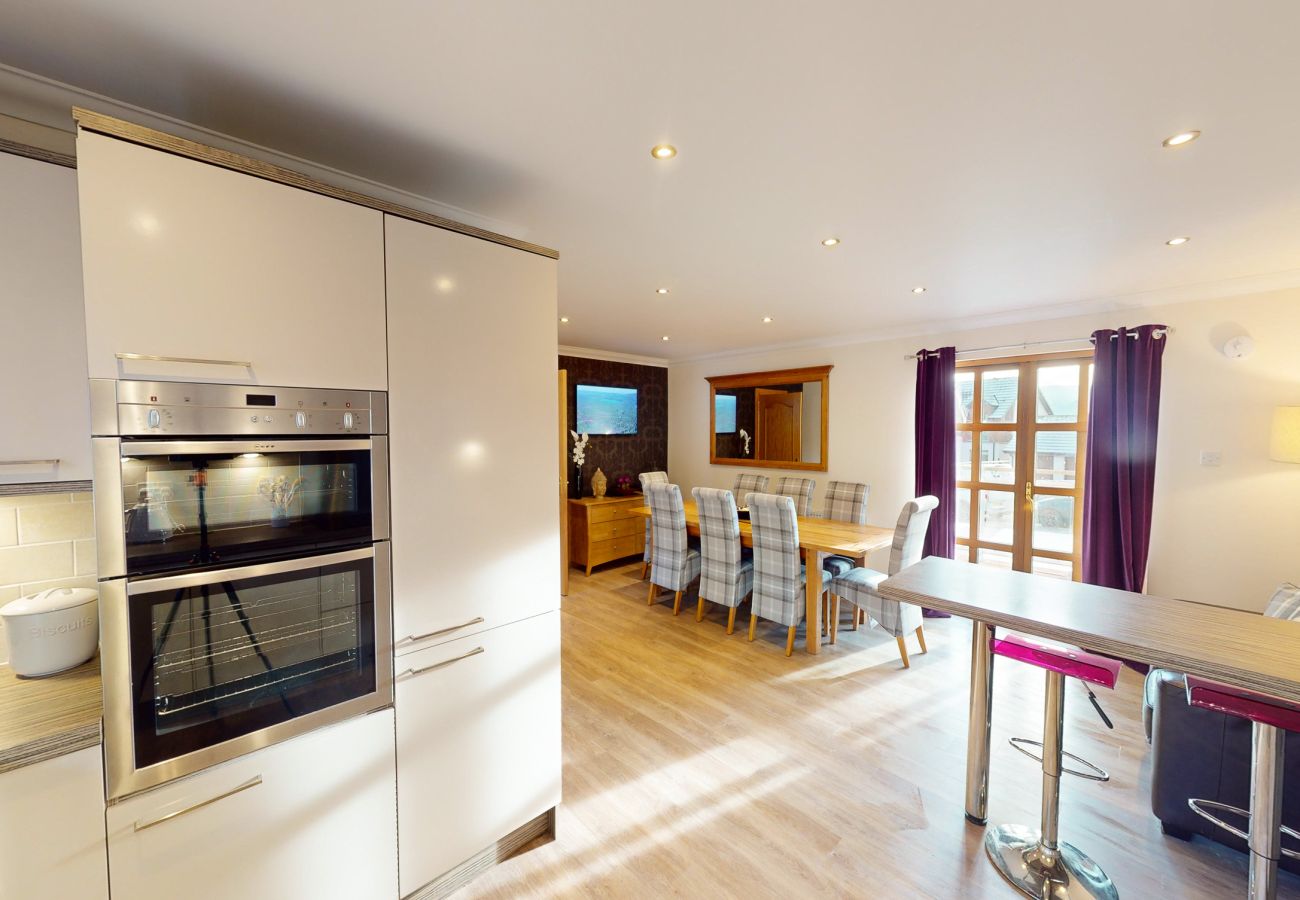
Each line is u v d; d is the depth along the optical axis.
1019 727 2.64
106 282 1.06
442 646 1.61
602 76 1.30
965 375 4.53
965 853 1.84
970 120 1.50
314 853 1.38
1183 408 3.44
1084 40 1.17
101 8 1.04
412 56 1.22
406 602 1.53
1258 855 1.42
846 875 1.75
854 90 1.36
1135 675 3.20
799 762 2.35
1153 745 1.97
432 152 1.68
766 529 3.55
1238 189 1.93
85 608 1.36
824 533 3.86
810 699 2.91
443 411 1.59
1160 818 1.94
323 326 1.35
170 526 1.15
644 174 1.83
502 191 1.96
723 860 1.81
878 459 4.95
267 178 1.26
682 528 4.18
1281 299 3.12
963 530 4.58
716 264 2.87
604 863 1.80
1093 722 2.68
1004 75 1.30
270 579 1.29
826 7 1.06
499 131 1.56
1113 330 3.62
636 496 5.98
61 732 1.05
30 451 1.21
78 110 1.02
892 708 2.82
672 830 1.95
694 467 6.68
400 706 1.52
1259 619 1.54
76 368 1.26
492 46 1.18
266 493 1.28
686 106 1.44
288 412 1.29
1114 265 2.89
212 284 1.18
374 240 1.44
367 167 1.77
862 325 4.65
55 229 1.24
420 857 1.58
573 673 3.23
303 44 1.17
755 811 2.05
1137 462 3.50
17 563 1.42
